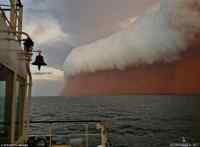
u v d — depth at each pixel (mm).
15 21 4395
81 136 5672
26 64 5227
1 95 3145
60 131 12148
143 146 14492
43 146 5223
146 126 14719
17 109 4395
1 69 3043
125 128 14695
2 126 3242
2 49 2980
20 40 4418
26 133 5477
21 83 4863
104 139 5414
